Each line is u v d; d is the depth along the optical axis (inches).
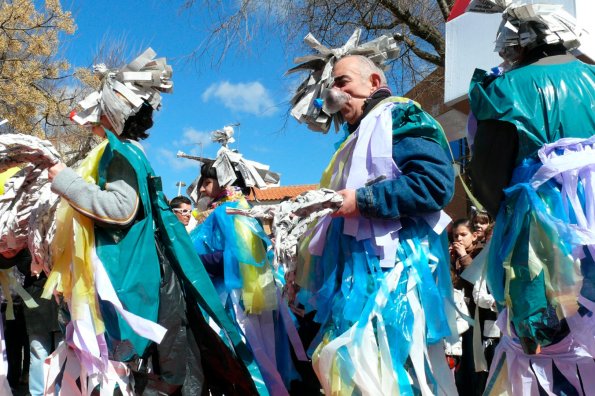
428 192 86.2
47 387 89.3
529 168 77.5
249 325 123.9
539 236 73.0
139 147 97.7
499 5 93.7
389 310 84.2
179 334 92.5
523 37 83.0
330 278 92.6
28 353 169.3
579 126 77.1
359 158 92.2
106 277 86.7
